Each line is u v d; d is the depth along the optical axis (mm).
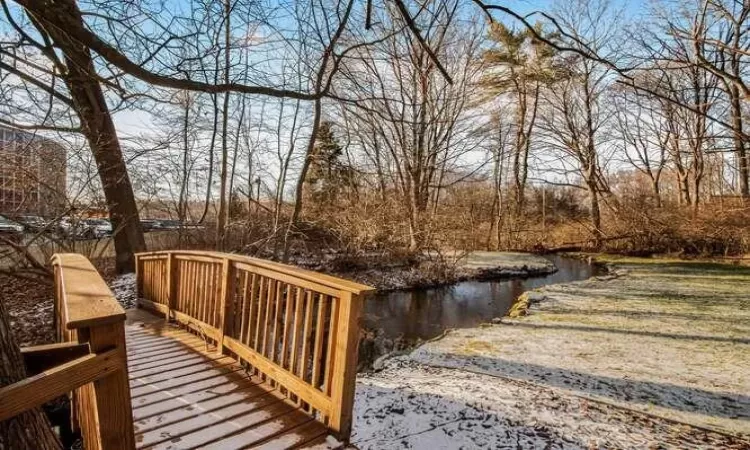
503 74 18516
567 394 4168
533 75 18188
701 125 9680
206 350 4188
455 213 17281
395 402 3887
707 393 4227
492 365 5098
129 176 9930
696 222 16672
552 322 7371
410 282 12188
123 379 1316
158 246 12977
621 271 13672
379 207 13969
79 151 7895
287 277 3182
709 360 5270
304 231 13289
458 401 3922
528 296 9797
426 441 3178
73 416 2785
